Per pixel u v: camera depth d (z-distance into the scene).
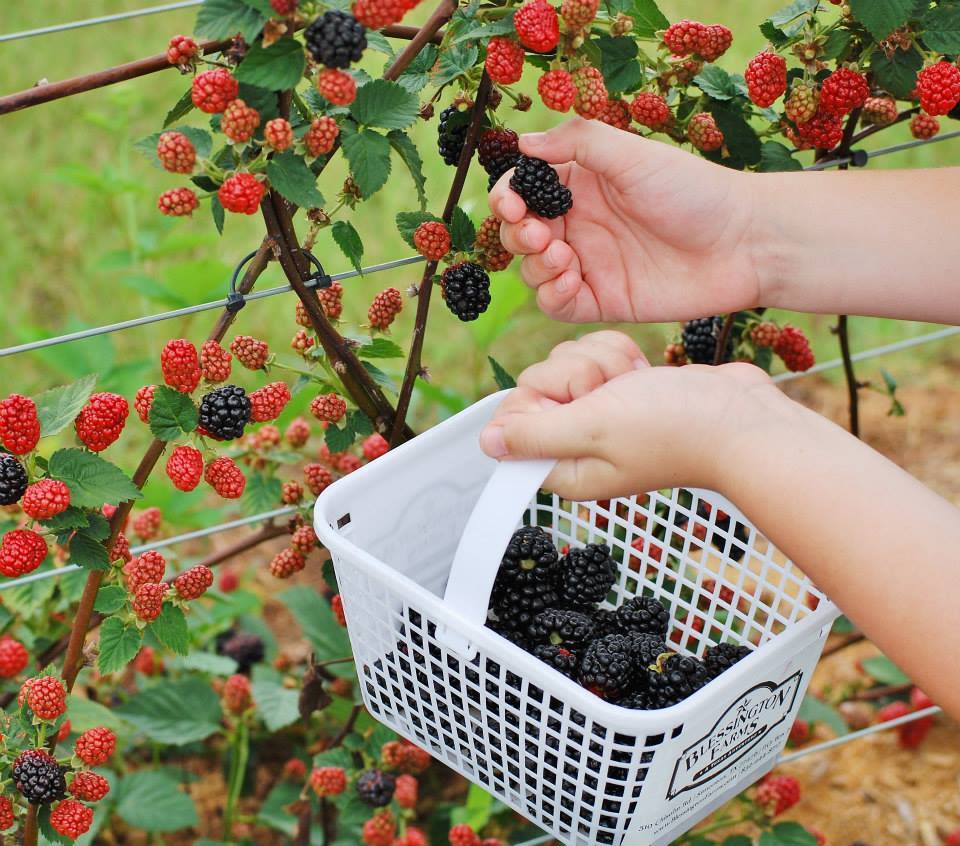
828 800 2.76
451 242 1.63
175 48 1.36
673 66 1.68
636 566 2.02
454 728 1.46
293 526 1.92
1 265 4.05
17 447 1.36
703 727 1.27
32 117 4.66
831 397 3.81
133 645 1.52
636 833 1.35
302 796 2.22
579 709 1.21
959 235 1.64
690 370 1.36
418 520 1.61
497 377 1.85
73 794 1.54
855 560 1.23
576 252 1.76
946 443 3.63
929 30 1.60
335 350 1.62
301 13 1.23
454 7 1.43
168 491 2.54
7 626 2.22
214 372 1.47
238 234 4.25
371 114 1.41
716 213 1.66
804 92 1.67
